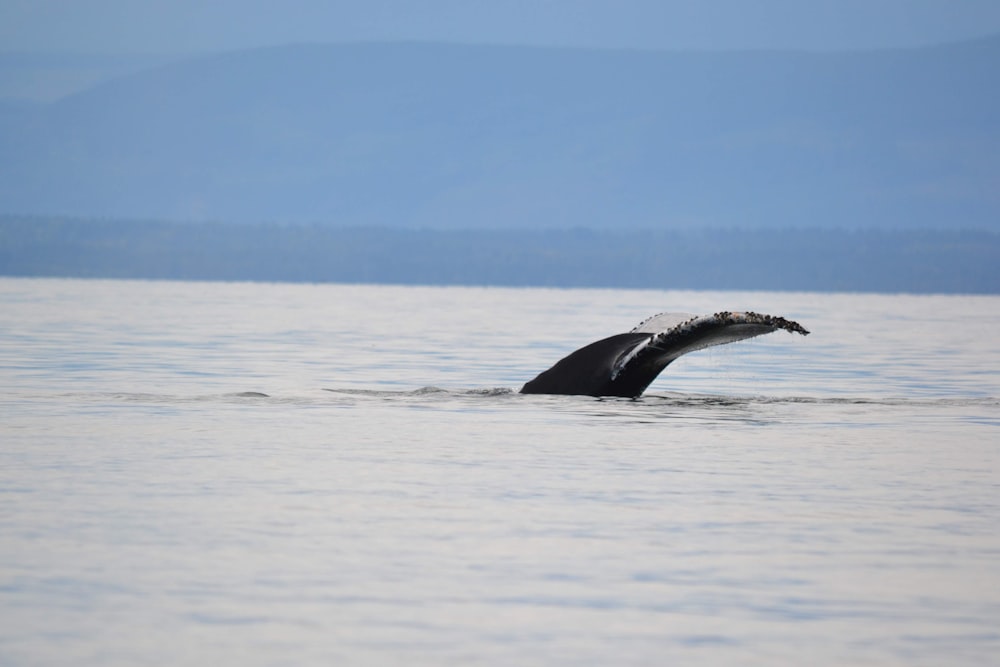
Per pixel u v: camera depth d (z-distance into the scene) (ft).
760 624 111.75
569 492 167.94
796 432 230.89
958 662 102.83
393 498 162.09
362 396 279.08
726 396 287.69
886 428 239.09
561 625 110.93
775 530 146.00
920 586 123.13
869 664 102.32
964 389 341.62
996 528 147.84
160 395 281.13
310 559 130.31
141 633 107.14
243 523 146.00
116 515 149.28
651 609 115.65
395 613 113.50
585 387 270.46
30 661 100.22
